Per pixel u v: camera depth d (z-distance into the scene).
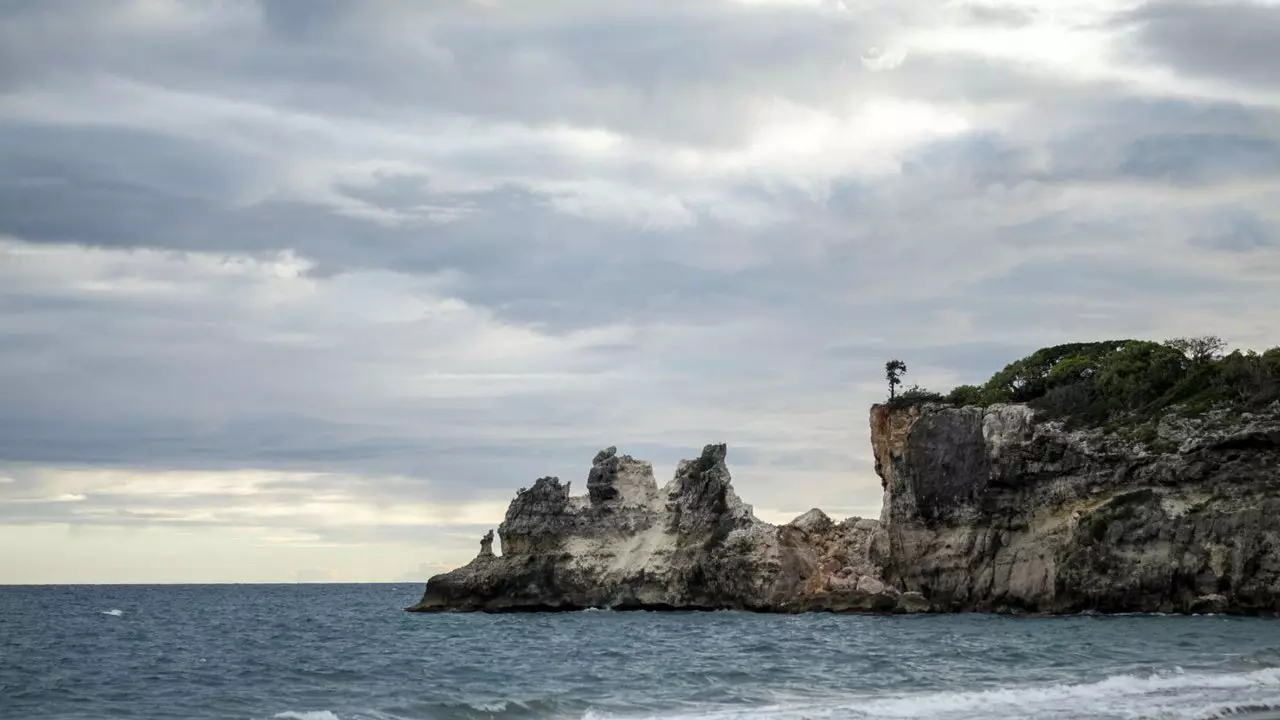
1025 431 114.75
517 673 67.94
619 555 139.12
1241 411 106.88
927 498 119.75
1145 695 53.47
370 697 57.69
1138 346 127.44
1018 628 93.50
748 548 130.00
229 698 57.75
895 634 91.44
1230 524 100.50
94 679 68.69
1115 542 104.75
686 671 65.62
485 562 146.38
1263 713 49.25
